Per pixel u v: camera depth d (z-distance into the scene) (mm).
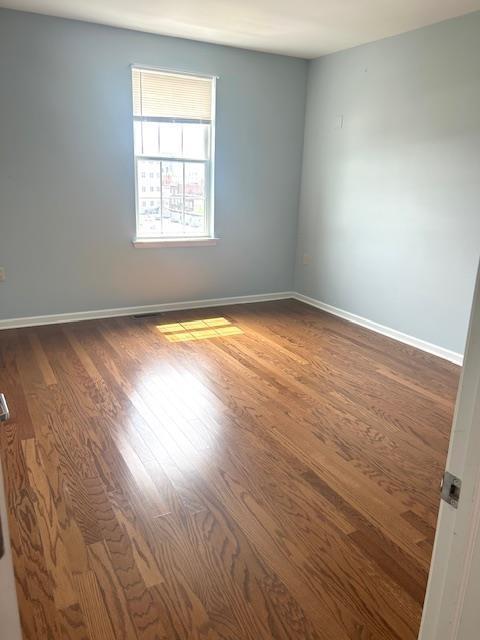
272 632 1532
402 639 1521
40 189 4164
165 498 2139
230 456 2477
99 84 4152
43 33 3863
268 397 3152
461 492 694
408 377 3553
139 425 2744
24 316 4387
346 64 4570
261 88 4875
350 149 4648
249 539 1917
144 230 4730
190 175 4812
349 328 4680
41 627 1520
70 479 2248
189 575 1734
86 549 1832
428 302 4062
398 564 1819
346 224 4820
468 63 3490
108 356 3756
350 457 2506
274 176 5223
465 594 719
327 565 1804
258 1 3379
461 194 3672
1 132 3918
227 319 4836
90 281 4570
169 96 4477
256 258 5379
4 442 2533
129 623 1543
